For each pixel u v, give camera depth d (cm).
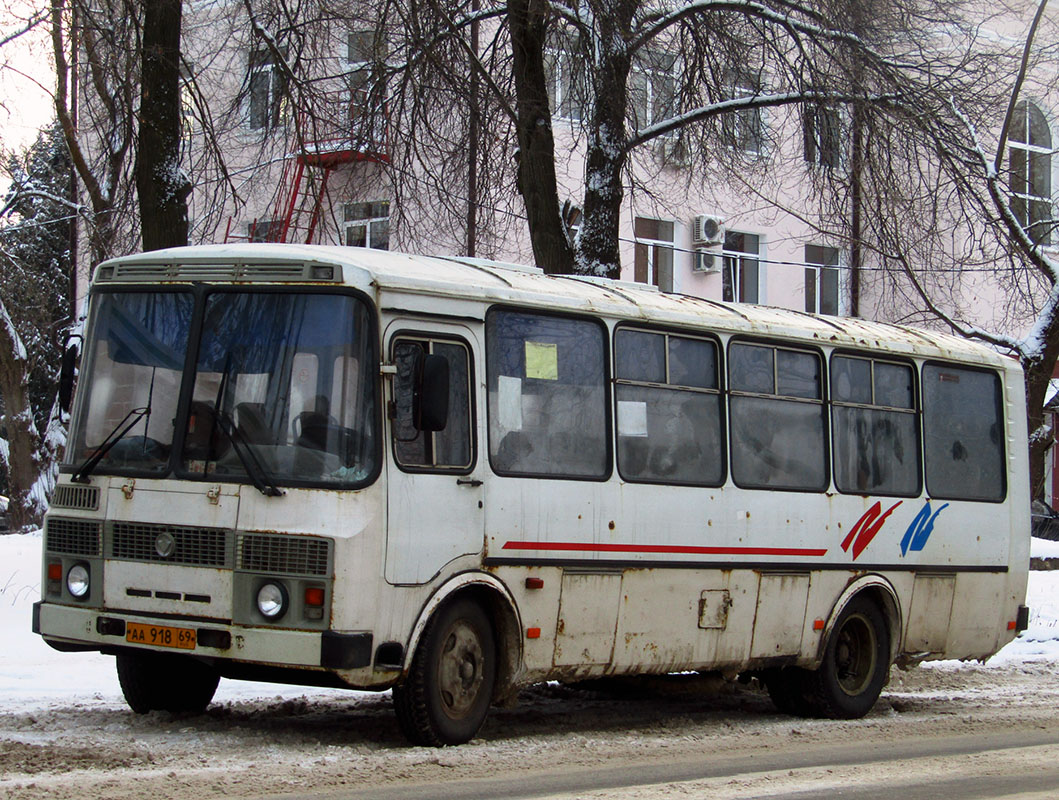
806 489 1244
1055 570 2662
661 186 2986
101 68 1698
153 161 1628
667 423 1134
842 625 1272
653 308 1134
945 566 1377
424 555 928
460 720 965
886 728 1199
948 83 1930
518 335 1025
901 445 1351
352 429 902
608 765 921
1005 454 1462
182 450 929
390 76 1828
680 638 1125
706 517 1148
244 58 1881
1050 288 2556
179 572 912
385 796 762
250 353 930
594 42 1753
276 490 891
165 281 971
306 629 875
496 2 1873
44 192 3058
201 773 805
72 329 1956
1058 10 3288
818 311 3331
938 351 1400
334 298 922
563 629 1032
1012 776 910
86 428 977
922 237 1925
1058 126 3316
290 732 992
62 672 1295
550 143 1845
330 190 1947
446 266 1036
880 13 1859
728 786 836
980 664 1739
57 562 965
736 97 1919
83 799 717
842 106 1809
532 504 1009
